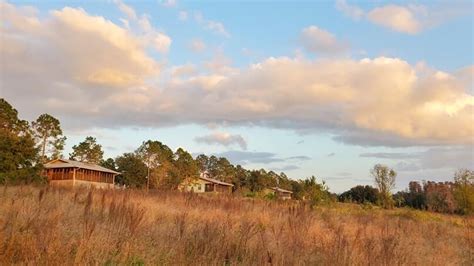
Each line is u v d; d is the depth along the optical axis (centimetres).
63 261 666
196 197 2133
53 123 6594
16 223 813
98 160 8756
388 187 4209
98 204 1448
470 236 1695
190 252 807
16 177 2775
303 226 1180
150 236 940
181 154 8106
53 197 1440
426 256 1106
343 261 812
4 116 5025
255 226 1105
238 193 3067
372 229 1411
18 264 655
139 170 7094
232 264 761
